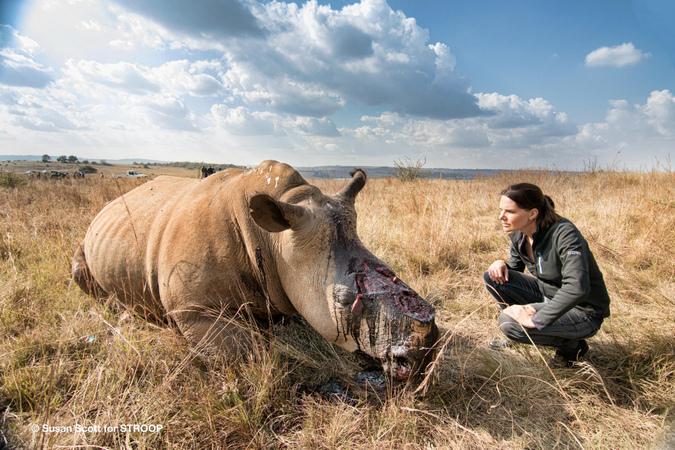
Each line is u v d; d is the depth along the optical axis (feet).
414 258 18.21
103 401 9.09
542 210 10.25
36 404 9.09
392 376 8.64
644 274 15.78
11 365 10.14
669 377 10.15
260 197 8.64
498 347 12.16
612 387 10.20
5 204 34.58
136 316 13.29
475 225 23.49
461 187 42.55
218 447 8.23
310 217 9.56
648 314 12.89
